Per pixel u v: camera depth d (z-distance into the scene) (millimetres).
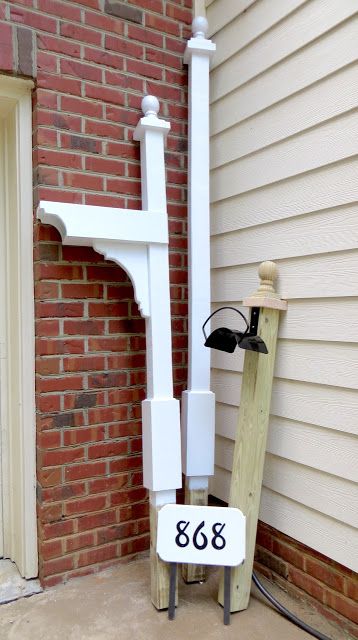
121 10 1856
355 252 1421
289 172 1646
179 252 2049
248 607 1625
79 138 1770
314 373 1556
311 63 1552
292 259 1642
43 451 1731
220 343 1595
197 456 1800
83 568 1815
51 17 1704
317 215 1544
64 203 1619
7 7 1622
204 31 1925
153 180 1725
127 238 1635
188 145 1984
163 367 1687
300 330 1606
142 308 1686
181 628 1517
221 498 2023
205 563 1551
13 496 1875
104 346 1849
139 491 1940
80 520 1808
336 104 1468
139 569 1871
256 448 1625
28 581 1773
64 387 1767
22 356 1760
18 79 1665
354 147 1416
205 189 1890
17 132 1730
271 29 1706
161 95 1965
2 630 1514
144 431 1681
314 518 1574
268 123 1731
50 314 1735
